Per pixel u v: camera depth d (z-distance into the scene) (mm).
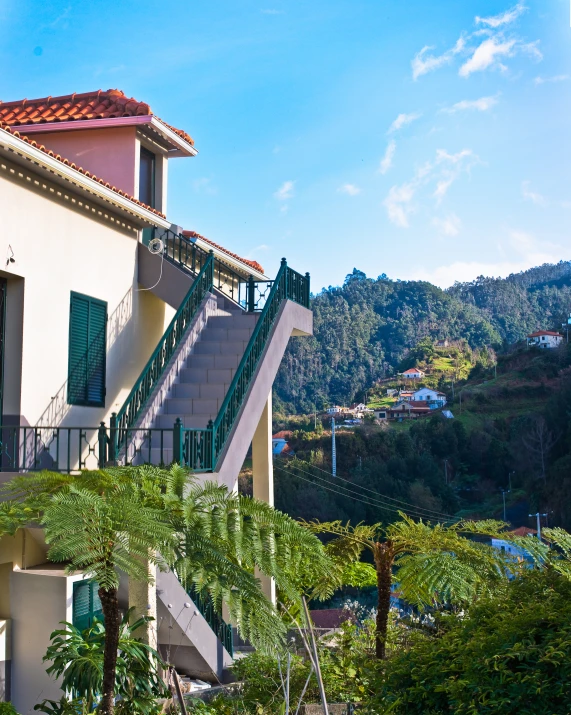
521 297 151000
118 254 13523
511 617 5223
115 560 5926
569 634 4617
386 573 9680
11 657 9883
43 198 11469
